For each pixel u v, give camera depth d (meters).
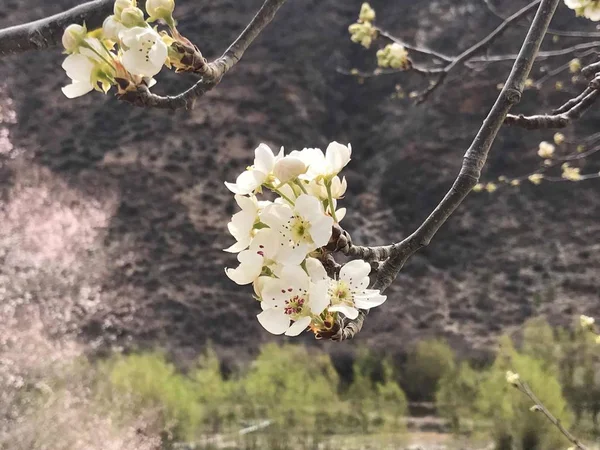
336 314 0.43
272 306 0.42
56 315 2.78
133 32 0.45
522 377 2.42
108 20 0.46
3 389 2.32
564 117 0.62
